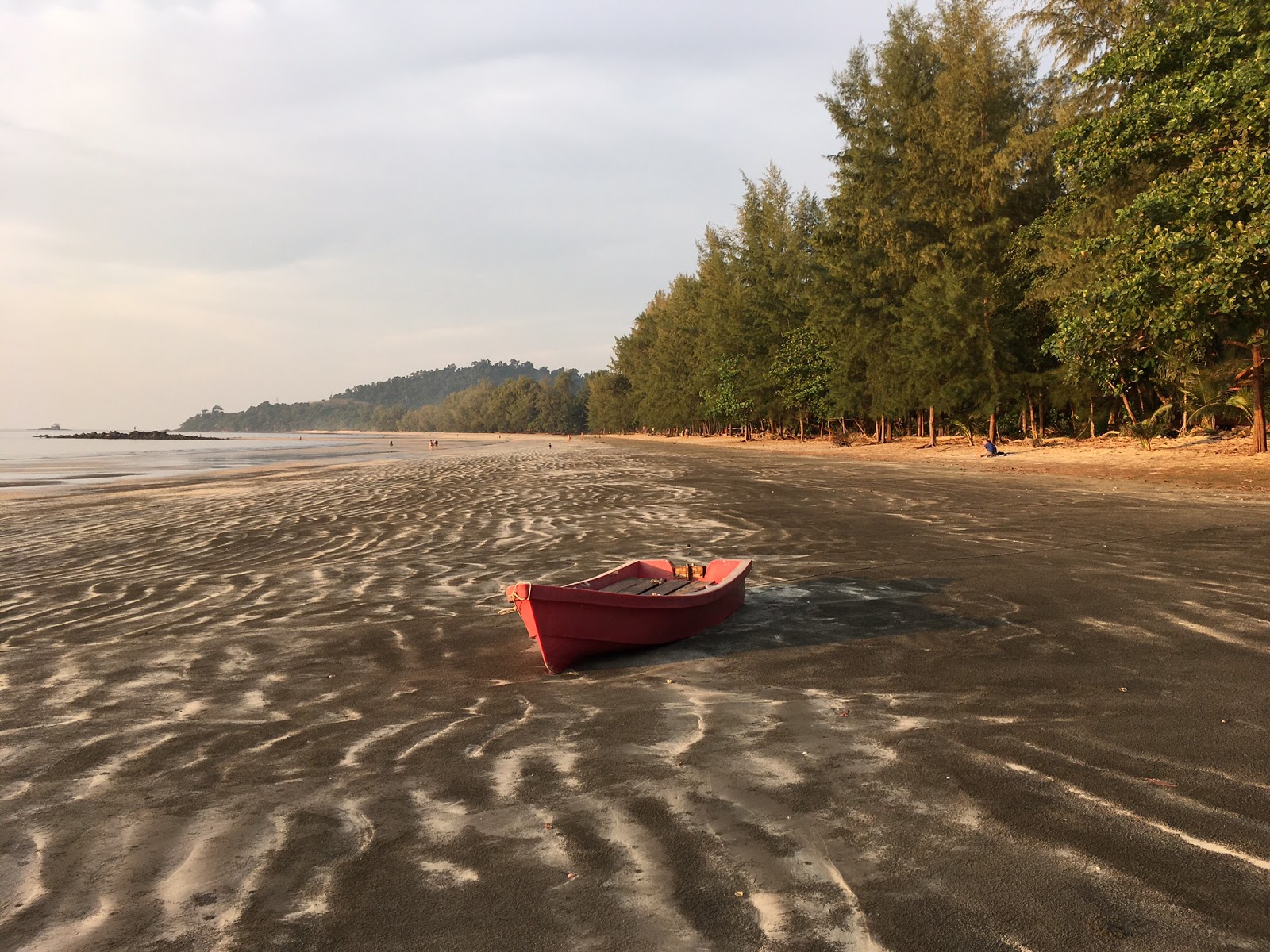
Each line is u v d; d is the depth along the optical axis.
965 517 13.48
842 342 39.53
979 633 6.47
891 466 27.05
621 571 7.84
